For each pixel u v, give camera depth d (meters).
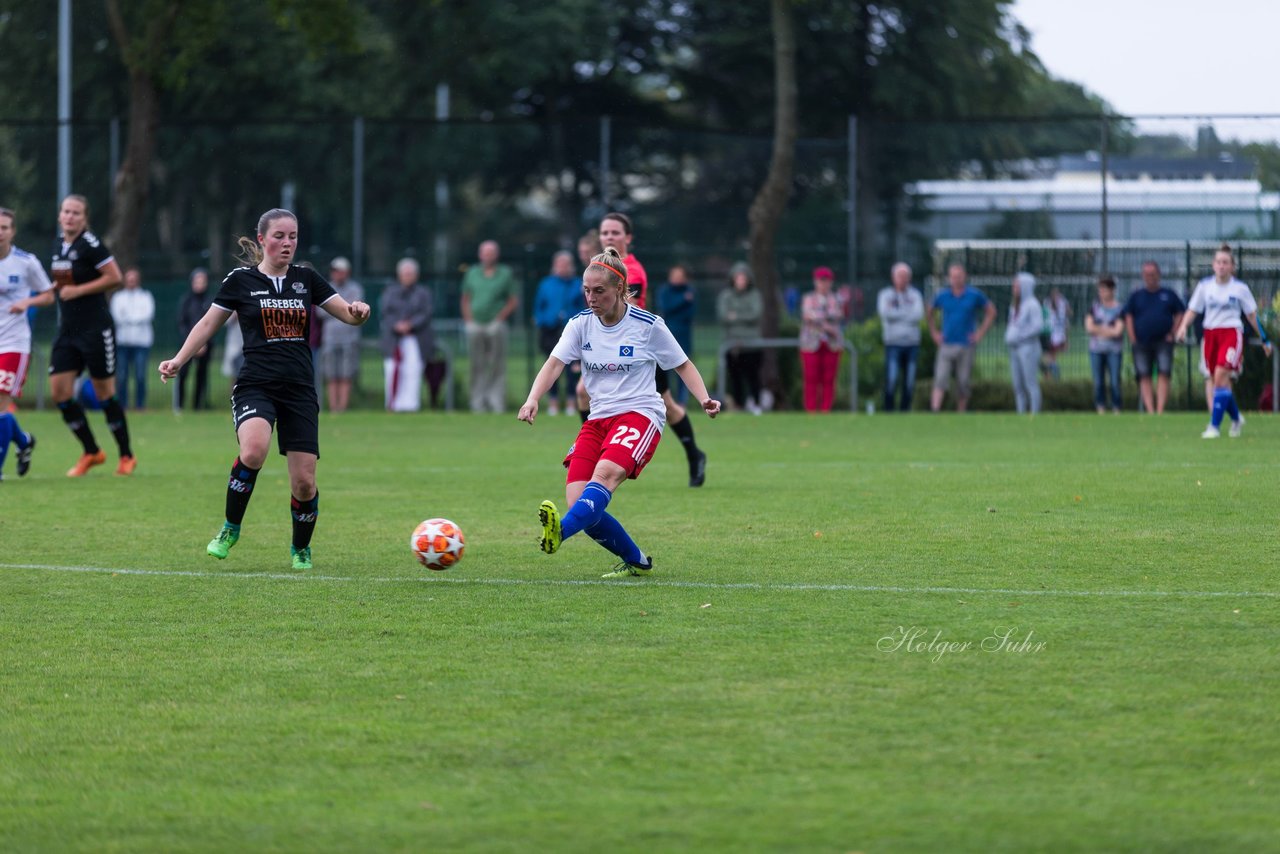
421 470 40.91
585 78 137.12
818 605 20.61
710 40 128.88
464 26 127.12
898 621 19.42
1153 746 13.92
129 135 78.56
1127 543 26.00
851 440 50.38
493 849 11.62
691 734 14.44
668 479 37.81
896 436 51.97
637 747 14.06
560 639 18.61
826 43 122.25
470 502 33.34
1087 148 72.06
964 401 64.44
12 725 15.03
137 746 14.31
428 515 31.02
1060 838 11.71
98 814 12.50
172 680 16.77
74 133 79.19
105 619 20.12
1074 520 29.05
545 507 21.30
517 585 22.53
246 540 27.58
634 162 88.50
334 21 78.81
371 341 69.38
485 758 13.80
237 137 90.31
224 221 93.00
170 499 34.12
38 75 113.00
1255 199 69.56
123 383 68.25
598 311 23.00
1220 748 13.85
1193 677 16.36
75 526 29.47
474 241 92.94
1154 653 17.50
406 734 14.57
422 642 18.53
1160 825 11.97
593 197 92.44
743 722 14.80
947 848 11.55
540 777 13.25
